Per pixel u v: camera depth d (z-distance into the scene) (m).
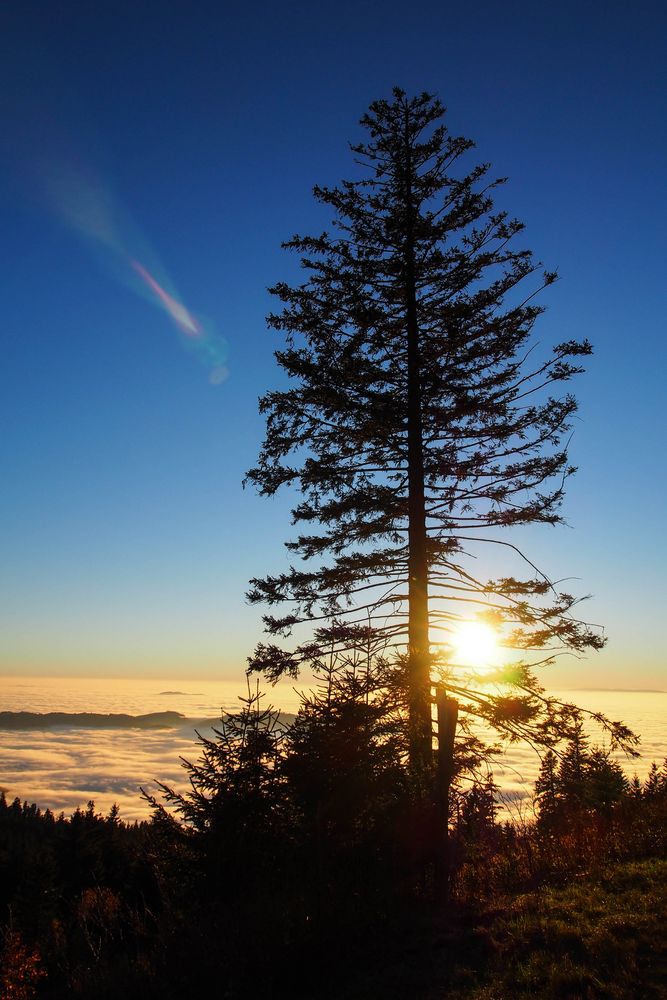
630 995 5.06
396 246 17.28
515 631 14.70
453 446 16.17
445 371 16.03
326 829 8.66
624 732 13.11
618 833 10.01
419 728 10.48
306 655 14.70
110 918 9.35
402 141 17.77
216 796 9.65
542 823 11.65
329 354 17.08
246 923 7.27
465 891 8.39
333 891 7.68
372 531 16.45
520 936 6.49
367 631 14.77
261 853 9.10
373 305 16.58
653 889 7.24
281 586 16.05
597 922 6.54
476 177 17.27
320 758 9.05
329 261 17.25
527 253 16.25
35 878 23.86
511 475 15.77
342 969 6.47
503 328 15.90
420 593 15.18
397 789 9.13
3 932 8.83
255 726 10.05
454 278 16.81
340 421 16.72
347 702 9.38
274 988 6.27
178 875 9.46
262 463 16.47
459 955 6.43
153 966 6.93
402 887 8.20
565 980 5.41
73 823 30.45
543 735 12.90
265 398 16.28
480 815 10.29
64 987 7.54
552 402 15.32
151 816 9.96
